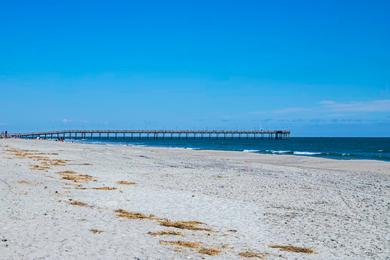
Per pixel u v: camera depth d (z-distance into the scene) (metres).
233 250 11.27
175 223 14.12
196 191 22.36
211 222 14.82
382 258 11.16
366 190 24.84
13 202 15.98
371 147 118.88
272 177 30.61
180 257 10.16
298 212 17.30
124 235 11.98
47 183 22.58
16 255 9.43
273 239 12.78
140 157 51.22
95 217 14.23
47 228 12.16
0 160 36.50
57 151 58.34
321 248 11.93
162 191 21.75
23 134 187.50
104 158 46.75
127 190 21.58
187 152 68.88
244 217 15.88
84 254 9.84
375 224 15.38
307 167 41.59
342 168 40.78
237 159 52.41
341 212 17.62
